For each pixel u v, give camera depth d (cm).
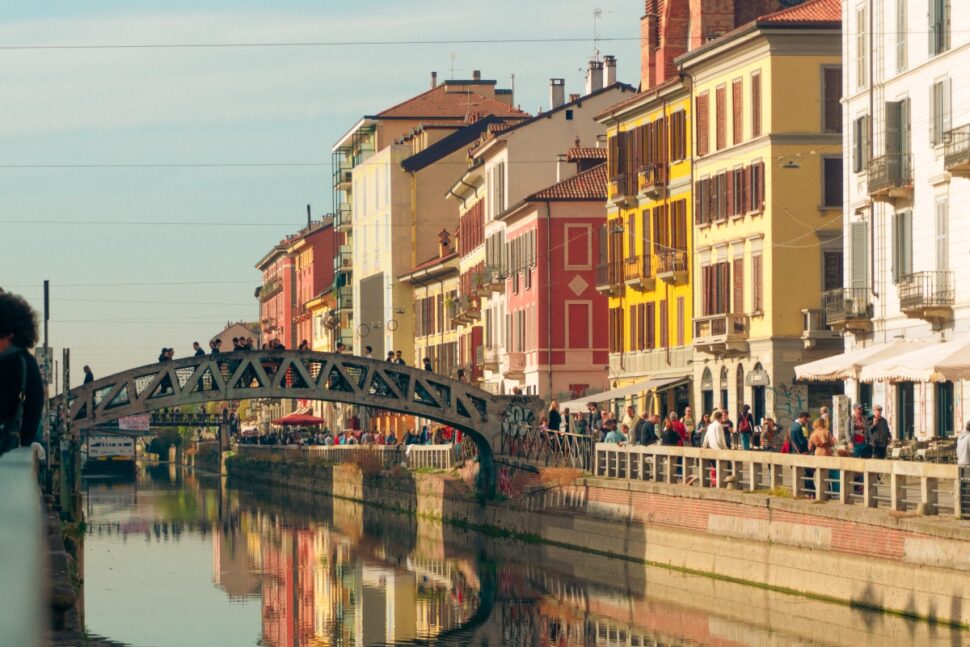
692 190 9069
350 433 13525
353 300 17925
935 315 6219
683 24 9662
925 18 6438
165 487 15775
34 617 516
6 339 809
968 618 3750
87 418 8069
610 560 6244
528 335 11288
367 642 4841
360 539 8431
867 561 4275
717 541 5262
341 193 18538
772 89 8094
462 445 9019
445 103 16912
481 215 13062
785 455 4862
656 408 9606
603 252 10712
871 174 6725
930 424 6281
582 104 11988
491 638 4778
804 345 8019
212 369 8269
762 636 4394
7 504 586
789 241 8088
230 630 5109
